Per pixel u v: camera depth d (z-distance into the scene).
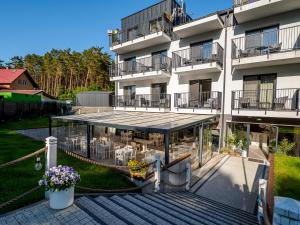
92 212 5.00
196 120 12.73
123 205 5.81
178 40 18.98
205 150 15.04
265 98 14.71
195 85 17.98
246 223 5.56
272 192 4.27
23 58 78.25
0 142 14.90
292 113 12.39
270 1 12.76
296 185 7.38
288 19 13.59
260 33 13.70
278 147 13.66
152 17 20.78
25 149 13.00
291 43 13.45
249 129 15.14
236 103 15.43
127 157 11.52
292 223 3.22
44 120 28.39
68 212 4.90
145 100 20.31
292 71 13.61
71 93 54.41
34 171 8.91
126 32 22.95
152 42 19.98
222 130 16.23
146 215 5.13
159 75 18.92
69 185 5.07
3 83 40.50
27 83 47.19
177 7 20.42
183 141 16.64
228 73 16.12
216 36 16.72
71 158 12.11
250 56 13.68
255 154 15.25
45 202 5.38
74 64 63.41
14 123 24.86
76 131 18.72
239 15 14.24
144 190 8.66
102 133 20.95
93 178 9.03
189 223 4.86
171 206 6.42
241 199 8.71
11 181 7.68
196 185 10.17
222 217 5.95
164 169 8.78
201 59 16.34
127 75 20.92
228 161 13.95
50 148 5.61
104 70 61.59
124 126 10.72
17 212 4.88
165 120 12.89
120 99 22.59
